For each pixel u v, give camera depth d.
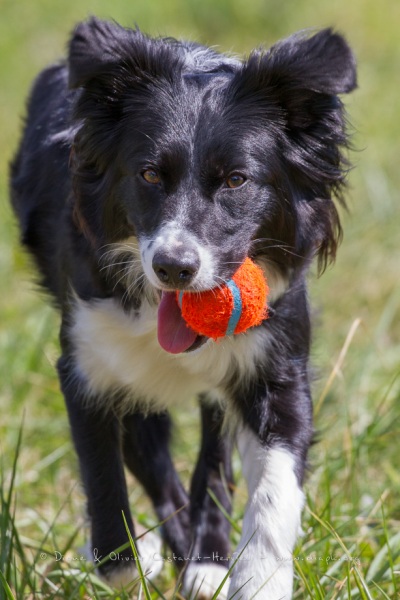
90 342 7.20
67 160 7.73
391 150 16.23
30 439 9.66
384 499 8.05
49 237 7.95
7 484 8.80
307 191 7.11
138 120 6.82
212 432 7.95
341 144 6.97
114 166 6.91
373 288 12.47
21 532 8.45
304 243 7.12
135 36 6.97
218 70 7.16
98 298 7.12
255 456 6.89
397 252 13.29
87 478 7.25
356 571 6.47
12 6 22.20
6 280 12.68
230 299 6.21
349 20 22.17
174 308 6.49
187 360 7.13
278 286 7.05
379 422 9.13
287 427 6.96
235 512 8.42
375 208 14.05
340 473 8.78
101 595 7.00
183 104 6.80
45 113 8.52
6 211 13.42
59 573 7.10
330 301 12.22
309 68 6.64
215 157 6.61
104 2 21.80
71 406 7.35
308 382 7.24
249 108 6.83
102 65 6.73
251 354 6.96
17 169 9.06
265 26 21.72
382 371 10.56
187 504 8.12
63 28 21.56
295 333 7.11
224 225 6.58
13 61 20.20
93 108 6.98
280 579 6.21
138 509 8.89
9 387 10.42
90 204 7.12
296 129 6.97
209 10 21.62
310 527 7.41
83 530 8.23
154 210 6.60
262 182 6.76
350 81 6.55
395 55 20.69
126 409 7.50
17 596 6.53
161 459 8.12
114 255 7.01
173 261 6.08
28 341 11.09
